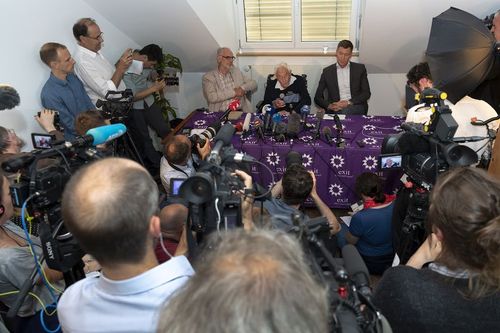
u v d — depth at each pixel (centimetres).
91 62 325
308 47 446
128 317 76
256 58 458
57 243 113
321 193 294
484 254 78
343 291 72
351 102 393
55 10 321
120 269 75
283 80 399
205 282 50
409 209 152
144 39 426
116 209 70
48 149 117
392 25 378
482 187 81
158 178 358
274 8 434
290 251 55
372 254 216
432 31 258
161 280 76
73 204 71
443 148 134
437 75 238
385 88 457
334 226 205
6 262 126
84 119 230
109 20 389
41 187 110
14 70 285
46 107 296
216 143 116
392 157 154
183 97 502
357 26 426
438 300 82
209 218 101
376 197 211
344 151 273
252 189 112
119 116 265
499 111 274
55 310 134
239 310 46
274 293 47
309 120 328
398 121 318
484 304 80
